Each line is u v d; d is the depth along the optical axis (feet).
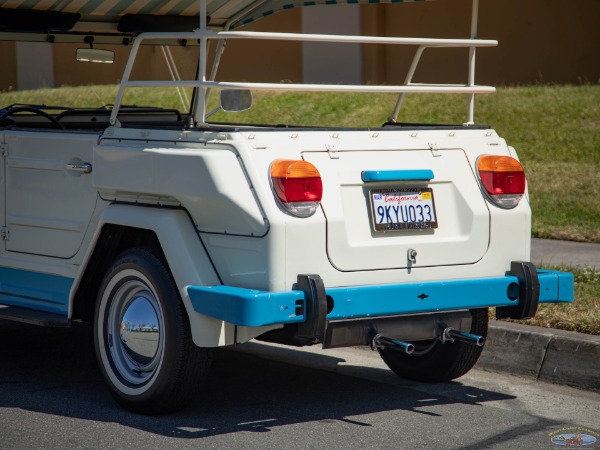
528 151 86.12
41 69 45.11
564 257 58.23
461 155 36.14
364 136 34.58
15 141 39.47
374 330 33.40
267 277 31.73
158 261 34.01
